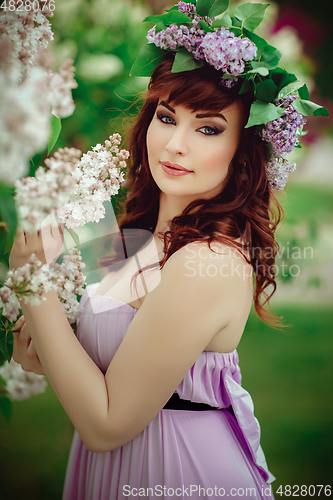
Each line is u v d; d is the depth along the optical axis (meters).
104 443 0.94
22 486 2.33
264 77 1.07
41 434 2.70
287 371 3.83
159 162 1.10
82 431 0.94
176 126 1.07
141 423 0.95
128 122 1.69
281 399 3.45
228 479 1.02
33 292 0.76
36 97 0.64
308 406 3.36
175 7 1.13
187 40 1.03
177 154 1.05
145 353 0.92
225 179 1.14
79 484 1.20
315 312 4.81
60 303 0.97
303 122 1.12
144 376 0.92
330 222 3.62
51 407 2.97
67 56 2.32
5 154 0.56
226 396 1.13
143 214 1.37
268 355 4.08
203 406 1.09
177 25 1.06
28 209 0.68
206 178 1.08
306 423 3.17
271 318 1.25
